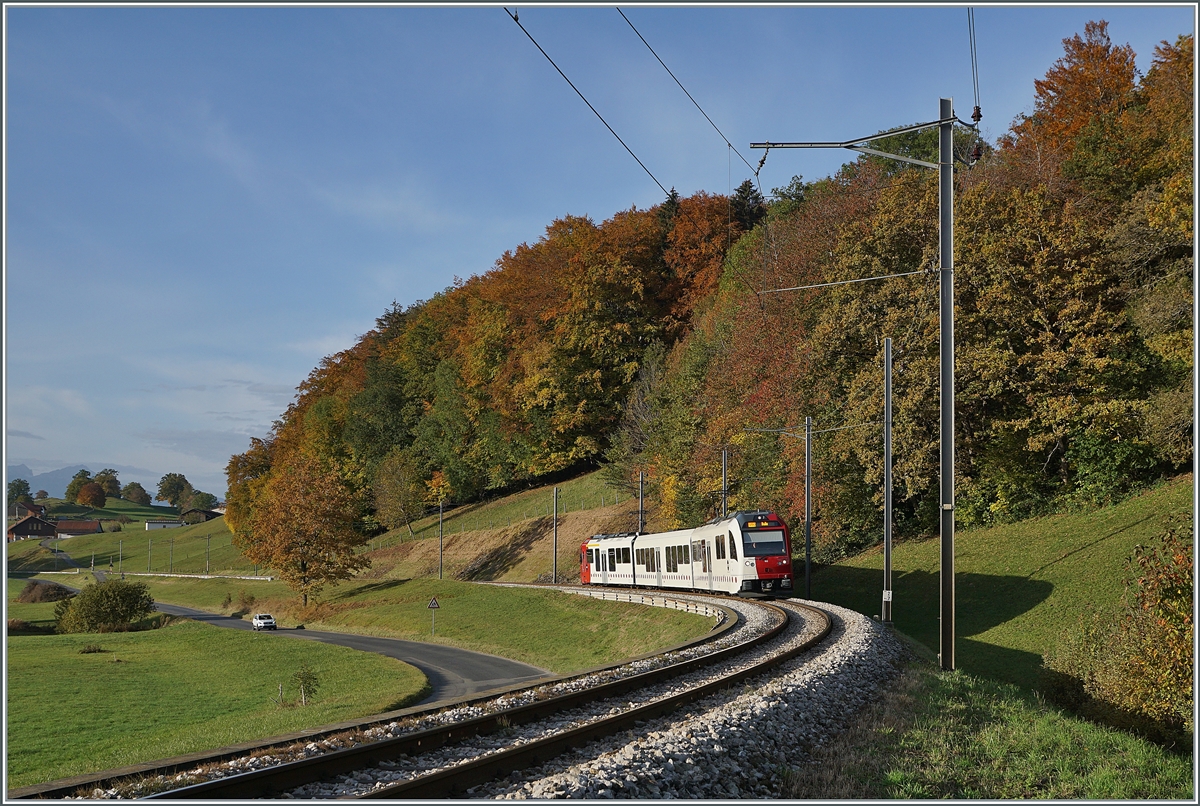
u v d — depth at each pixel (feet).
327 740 37.63
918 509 164.04
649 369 270.46
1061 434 131.85
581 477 313.32
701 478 202.59
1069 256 133.39
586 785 29.84
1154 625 55.42
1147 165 146.20
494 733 39.34
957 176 174.40
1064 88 204.85
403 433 412.16
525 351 325.21
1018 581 118.62
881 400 141.49
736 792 32.71
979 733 46.01
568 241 335.47
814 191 236.22
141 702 126.31
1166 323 114.83
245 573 432.66
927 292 140.97
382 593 274.57
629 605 162.40
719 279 293.64
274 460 497.46
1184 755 46.60
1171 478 124.77
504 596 219.61
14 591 428.97
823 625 86.63
